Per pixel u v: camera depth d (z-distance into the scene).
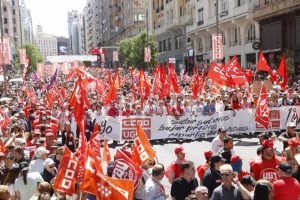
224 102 19.52
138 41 62.12
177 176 7.62
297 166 7.32
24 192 7.13
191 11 59.69
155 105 18.61
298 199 6.31
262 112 14.00
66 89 33.56
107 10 147.00
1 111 13.78
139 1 100.69
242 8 43.19
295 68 35.38
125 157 7.02
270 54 39.75
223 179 6.16
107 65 137.50
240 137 17.98
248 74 26.47
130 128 17.73
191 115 18.22
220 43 31.22
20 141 10.12
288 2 34.84
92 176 5.73
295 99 19.62
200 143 17.20
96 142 7.44
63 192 6.48
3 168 8.18
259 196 5.71
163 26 71.06
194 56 60.16
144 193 6.62
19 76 68.88
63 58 70.38
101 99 22.62
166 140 18.06
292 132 10.54
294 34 35.62
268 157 7.43
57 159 8.84
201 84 23.81
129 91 31.14
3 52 28.80
